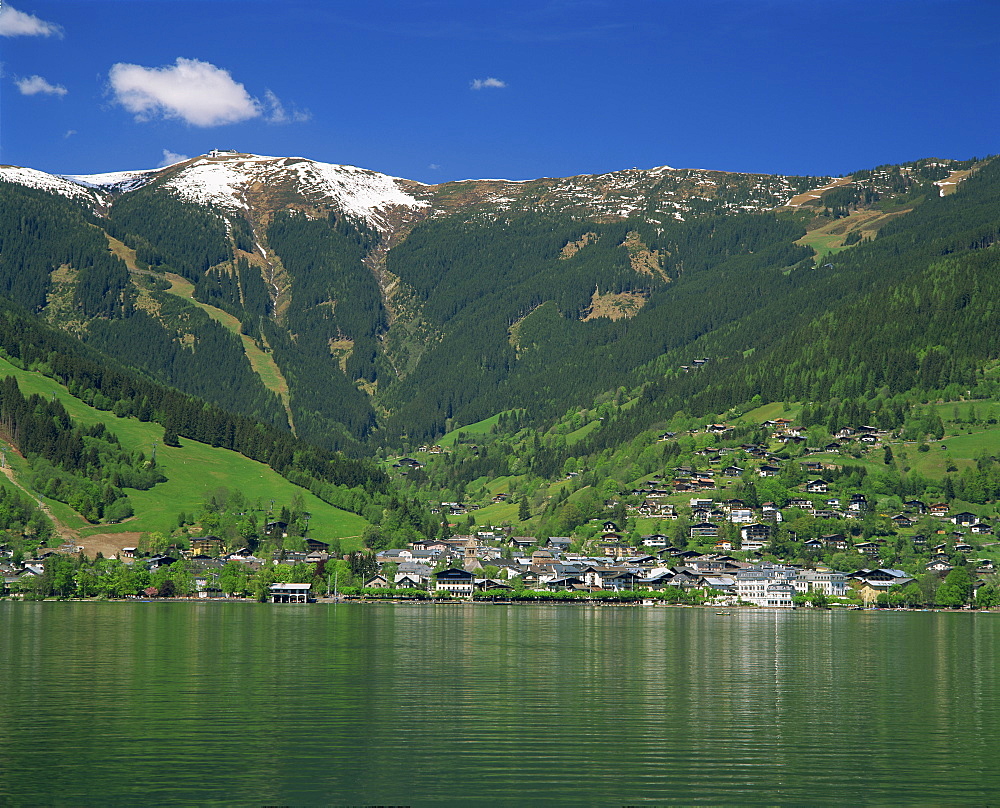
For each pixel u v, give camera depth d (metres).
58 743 89.88
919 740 94.19
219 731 94.88
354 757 85.94
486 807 73.38
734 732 96.88
